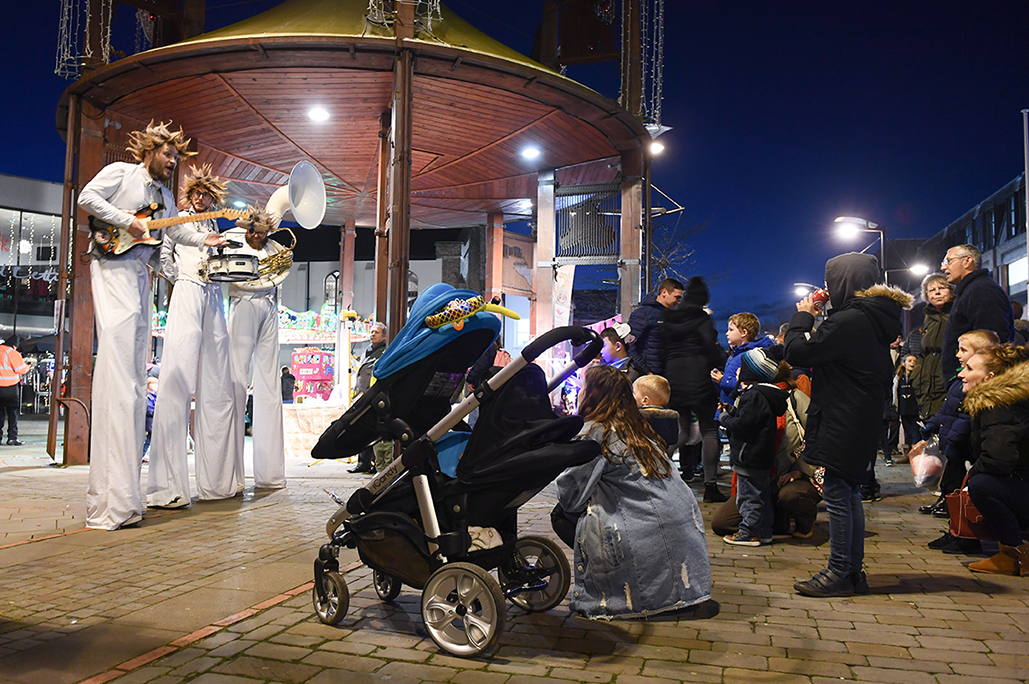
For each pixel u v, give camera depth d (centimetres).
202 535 556
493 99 1017
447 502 336
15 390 1386
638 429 366
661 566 350
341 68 905
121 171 599
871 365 389
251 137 1170
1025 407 446
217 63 881
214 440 723
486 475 327
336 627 347
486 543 346
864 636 333
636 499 358
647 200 1214
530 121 1108
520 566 373
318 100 1013
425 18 910
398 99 860
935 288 693
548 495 757
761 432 524
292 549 508
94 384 590
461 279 2762
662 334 757
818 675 288
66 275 974
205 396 721
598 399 371
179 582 422
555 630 343
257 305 779
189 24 1043
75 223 970
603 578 354
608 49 1202
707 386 737
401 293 848
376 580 390
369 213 1728
